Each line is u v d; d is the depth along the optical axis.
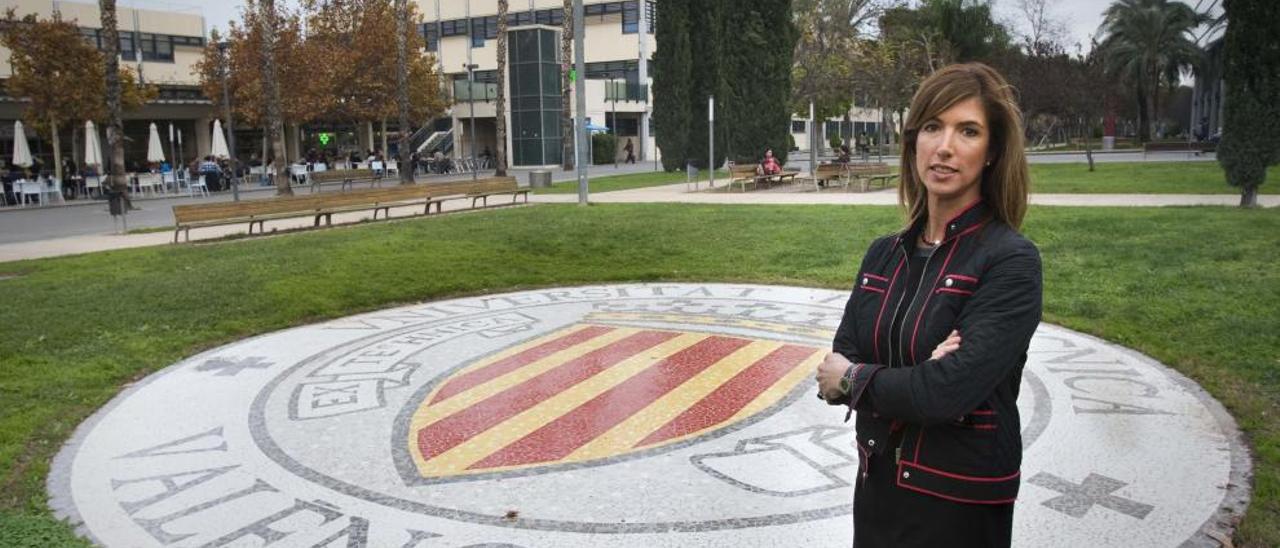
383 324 9.46
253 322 9.42
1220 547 4.03
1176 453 5.18
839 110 46.22
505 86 53.62
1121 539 4.13
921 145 2.23
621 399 6.47
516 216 19.22
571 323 9.22
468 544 4.22
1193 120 74.88
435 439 5.72
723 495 4.71
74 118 36.62
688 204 21.69
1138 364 7.11
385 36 45.09
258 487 5.00
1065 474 4.91
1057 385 6.60
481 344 8.38
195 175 39.12
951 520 2.17
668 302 10.24
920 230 2.37
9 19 36.28
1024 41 51.44
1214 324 8.03
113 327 9.12
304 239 15.62
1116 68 59.56
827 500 4.62
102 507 4.77
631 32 61.09
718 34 35.88
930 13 35.25
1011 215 2.22
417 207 23.64
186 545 4.29
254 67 43.12
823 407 6.17
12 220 24.80
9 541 3.87
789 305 9.91
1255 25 16.22
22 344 8.40
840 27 33.50
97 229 20.97
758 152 34.12
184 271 12.42
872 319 2.32
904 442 2.23
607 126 62.34
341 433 5.90
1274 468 4.86
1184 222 14.65
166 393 6.96
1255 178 16.86
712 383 6.84
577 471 5.09
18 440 5.77
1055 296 9.51
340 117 47.66
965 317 2.10
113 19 26.31
